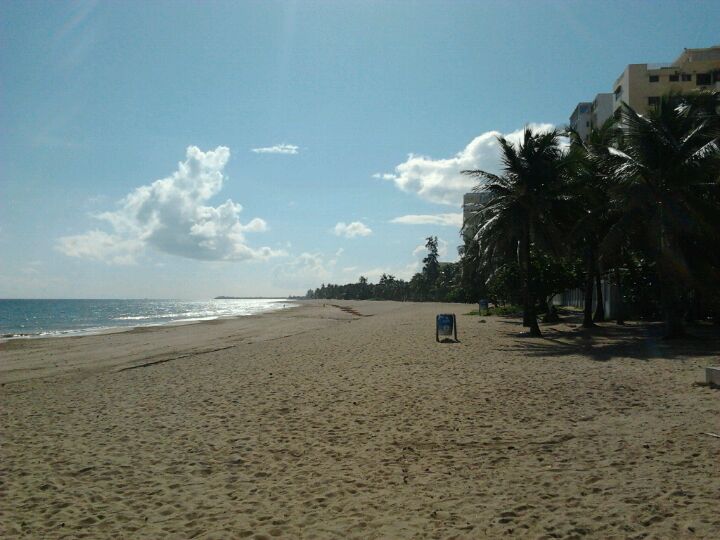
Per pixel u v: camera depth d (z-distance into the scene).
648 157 20.44
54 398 12.88
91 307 133.38
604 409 9.41
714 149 19.38
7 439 8.95
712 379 10.88
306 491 6.21
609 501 5.44
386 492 6.07
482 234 25.28
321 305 113.12
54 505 6.00
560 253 25.05
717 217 19.61
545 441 7.71
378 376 13.91
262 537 5.04
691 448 7.01
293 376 14.51
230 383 13.84
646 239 21.42
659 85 62.00
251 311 85.88
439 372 14.18
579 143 29.73
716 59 62.16
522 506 5.43
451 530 4.99
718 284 20.81
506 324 32.44
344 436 8.48
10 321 65.25
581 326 28.41
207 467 7.20
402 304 103.12
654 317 31.84
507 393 11.11
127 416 10.46
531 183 24.81
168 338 33.03
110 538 5.14
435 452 7.48
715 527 4.73
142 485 6.59
